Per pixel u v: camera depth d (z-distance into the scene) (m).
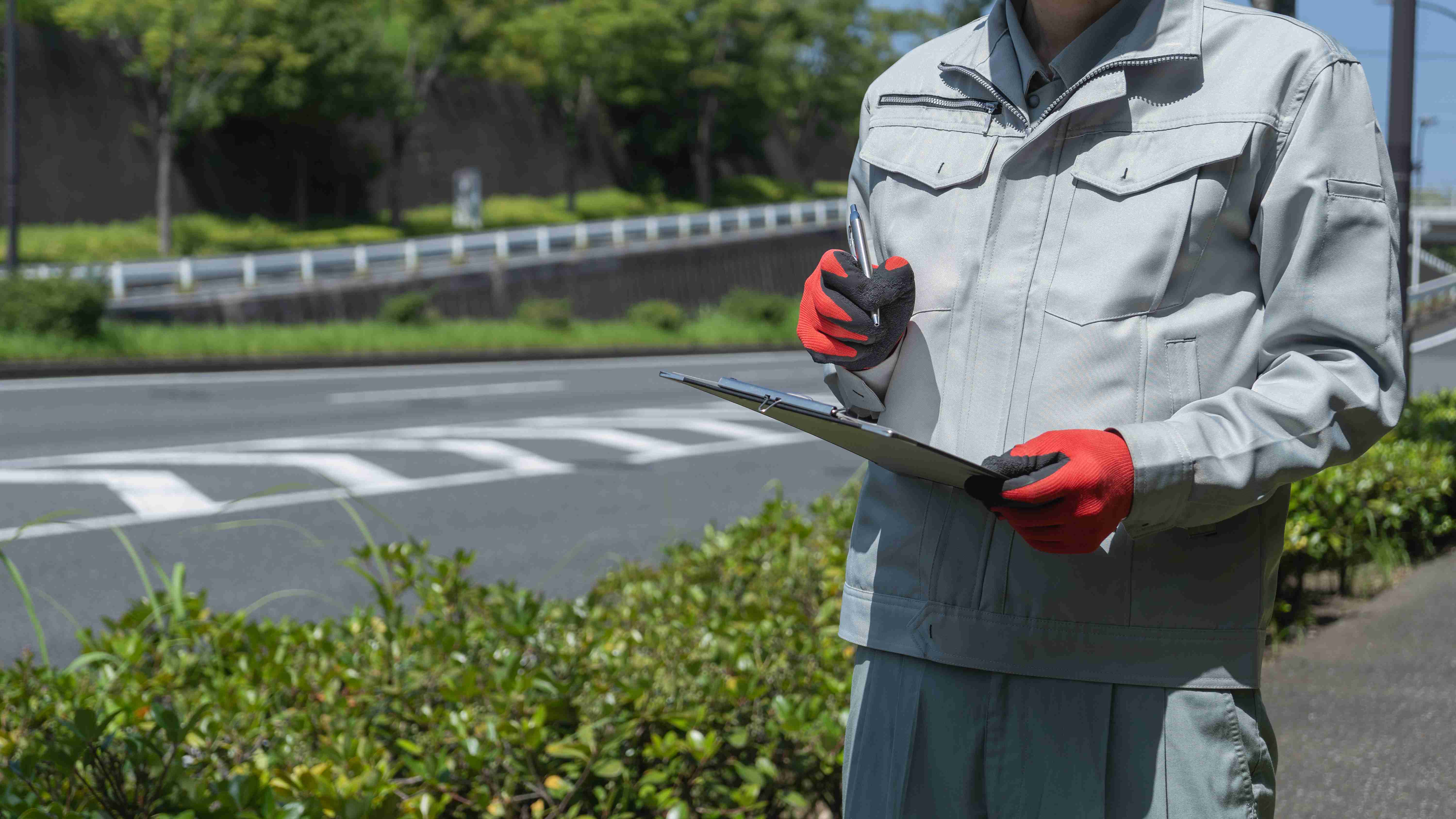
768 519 4.08
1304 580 4.94
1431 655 3.78
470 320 31.70
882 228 1.38
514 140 55.12
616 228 39.53
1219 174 1.16
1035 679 1.22
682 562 3.69
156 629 2.86
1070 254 1.22
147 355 20.17
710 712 2.27
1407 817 2.58
